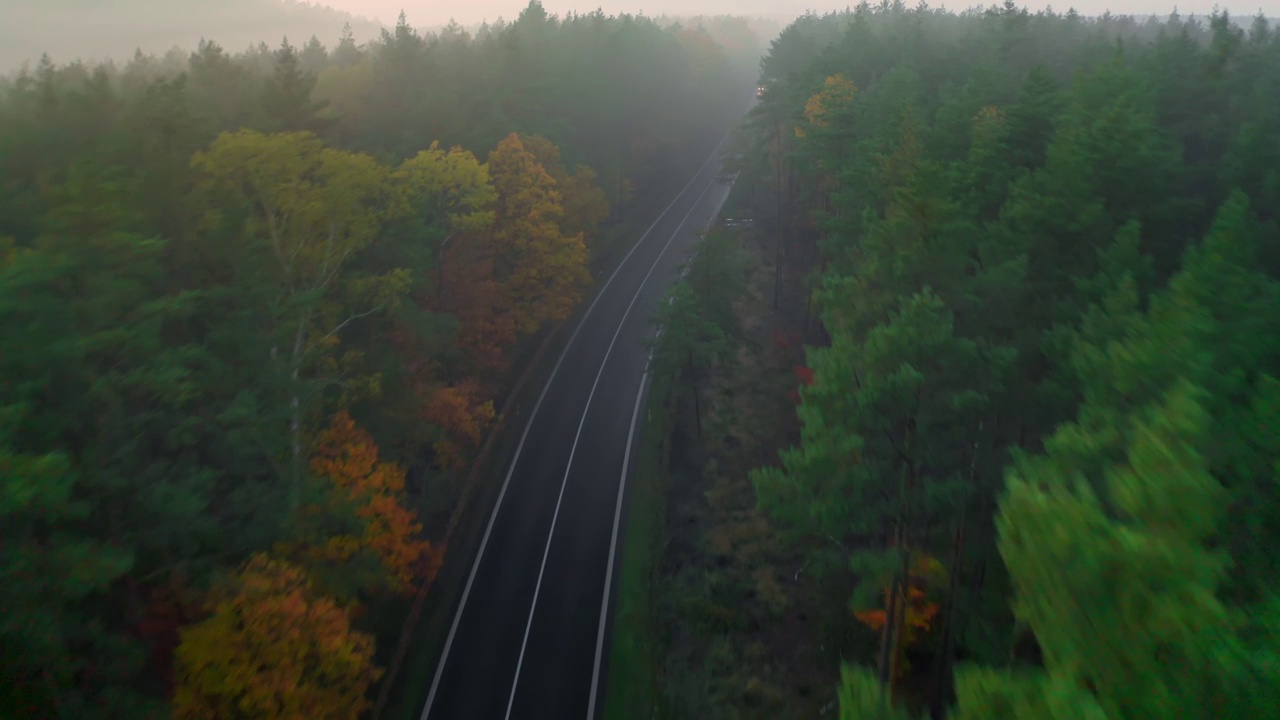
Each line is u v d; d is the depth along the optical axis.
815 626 24.52
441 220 36.12
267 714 15.70
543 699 22.66
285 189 23.47
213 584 16.39
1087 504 8.50
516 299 41.59
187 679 15.80
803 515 17.31
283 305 23.23
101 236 15.91
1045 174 21.86
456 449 32.53
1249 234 18.16
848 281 19.66
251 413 17.88
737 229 57.97
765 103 53.69
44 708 13.20
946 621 19.62
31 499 11.99
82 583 12.64
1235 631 8.03
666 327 35.00
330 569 20.34
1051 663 8.22
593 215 51.78
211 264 21.88
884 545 23.39
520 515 31.36
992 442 18.92
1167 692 7.17
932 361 15.90
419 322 27.69
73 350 14.31
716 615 25.00
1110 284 18.16
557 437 37.22
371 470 24.41
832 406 16.80
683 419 37.78
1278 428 11.88
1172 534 7.98
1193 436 8.51
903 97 35.28
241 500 18.06
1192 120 34.41
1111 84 27.92
